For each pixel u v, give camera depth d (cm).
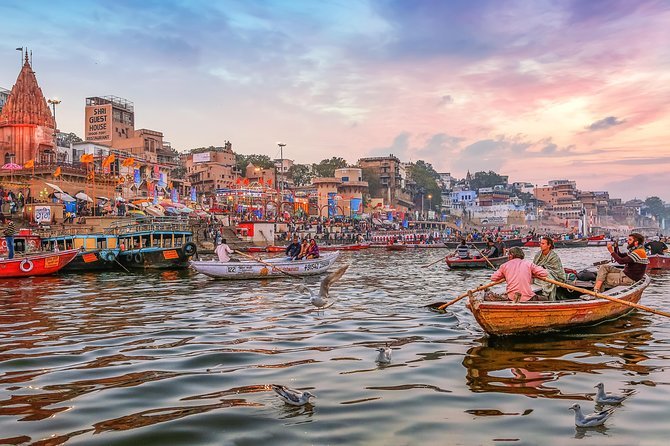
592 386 682
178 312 1300
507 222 14775
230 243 5122
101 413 588
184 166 9806
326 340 956
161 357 837
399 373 741
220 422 557
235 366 780
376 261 3622
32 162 4853
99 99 7525
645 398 634
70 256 2509
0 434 530
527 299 998
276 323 1133
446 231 10425
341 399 631
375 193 12144
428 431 535
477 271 2634
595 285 1184
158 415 579
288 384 691
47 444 505
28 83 5662
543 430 538
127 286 1955
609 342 935
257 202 7638
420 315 1222
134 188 6206
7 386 689
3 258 2495
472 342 936
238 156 10994
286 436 522
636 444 504
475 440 513
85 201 4997
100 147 6706
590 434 527
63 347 915
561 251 6375
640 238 1270
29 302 1512
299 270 2278
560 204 17512
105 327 1102
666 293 1662
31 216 4262
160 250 2747
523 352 862
